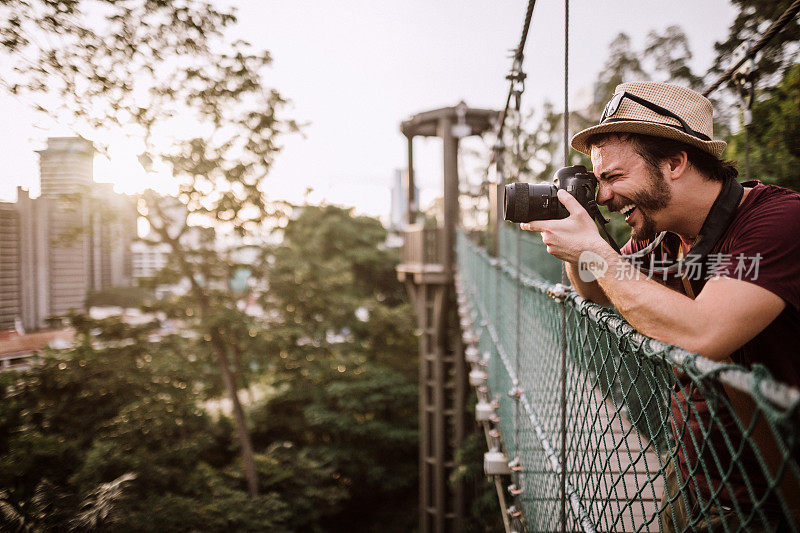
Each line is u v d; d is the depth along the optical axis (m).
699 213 1.02
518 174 2.09
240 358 10.77
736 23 3.11
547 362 1.96
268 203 10.02
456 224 11.90
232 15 7.16
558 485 1.72
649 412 1.20
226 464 12.95
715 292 0.87
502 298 3.76
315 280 12.76
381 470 14.12
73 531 5.05
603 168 1.08
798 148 3.03
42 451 6.45
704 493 1.12
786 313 0.90
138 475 7.26
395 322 17.53
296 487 11.25
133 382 8.27
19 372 7.75
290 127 9.26
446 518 11.95
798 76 2.97
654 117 1.03
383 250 22.19
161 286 10.14
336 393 13.71
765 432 0.96
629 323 0.96
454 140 11.90
